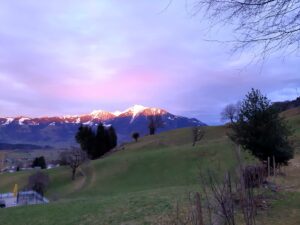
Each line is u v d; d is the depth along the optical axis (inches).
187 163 2352.4
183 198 673.0
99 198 981.8
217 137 4092.0
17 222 789.2
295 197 594.6
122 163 2839.6
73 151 3299.7
